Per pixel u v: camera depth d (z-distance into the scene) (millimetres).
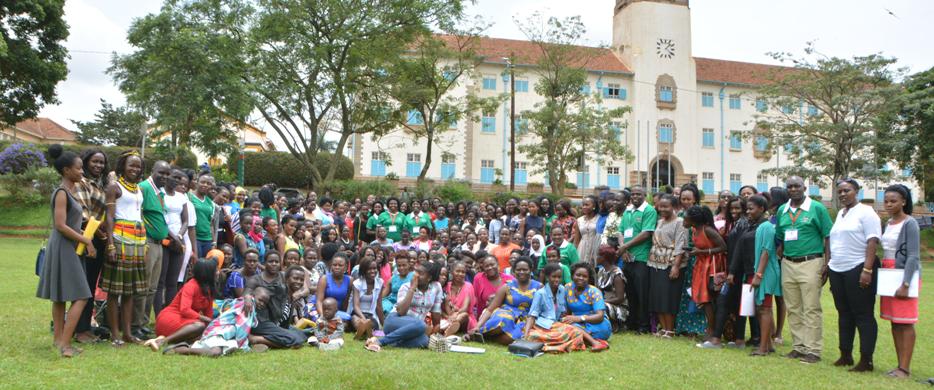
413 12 25000
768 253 7160
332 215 13016
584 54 35156
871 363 6516
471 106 30641
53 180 25594
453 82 29641
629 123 45188
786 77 34156
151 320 8141
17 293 9445
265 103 25172
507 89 43406
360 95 26875
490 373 5832
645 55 45656
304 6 23906
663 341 7969
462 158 42562
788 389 5637
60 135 59938
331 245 8727
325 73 25297
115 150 29781
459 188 29750
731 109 47938
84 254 6109
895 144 31406
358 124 28141
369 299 8258
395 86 26641
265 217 9430
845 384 5867
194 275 6871
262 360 6016
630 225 8844
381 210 13539
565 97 34594
